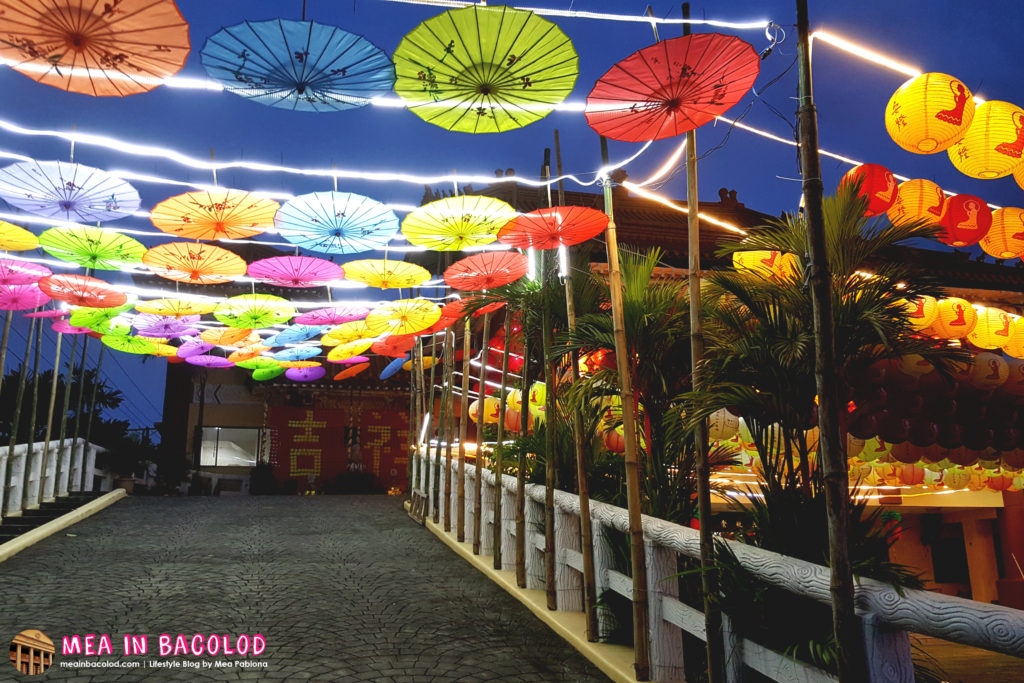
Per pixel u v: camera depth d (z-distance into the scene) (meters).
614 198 12.91
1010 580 14.75
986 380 6.40
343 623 6.21
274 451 22.86
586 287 6.36
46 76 3.72
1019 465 8.44
